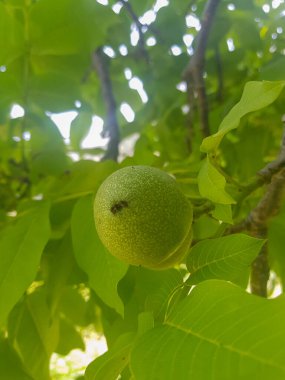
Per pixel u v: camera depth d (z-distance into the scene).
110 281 0.16
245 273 0.18
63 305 0.27
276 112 0.29
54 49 0.26
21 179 0.31
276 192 0.18
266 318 0.09
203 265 0.14
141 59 0.36
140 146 0.31
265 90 0.12
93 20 0.25
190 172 0.19
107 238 0.15
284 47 0.30
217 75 0.34
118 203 0.15
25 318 0.23
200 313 0.10
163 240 0.15
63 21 0.25
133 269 0.19
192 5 0.35
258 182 0.17
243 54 0.33
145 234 0.15
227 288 0.10
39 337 0.23
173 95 0.35
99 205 0.15
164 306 0.13
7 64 0.26
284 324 0.09
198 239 0.19
